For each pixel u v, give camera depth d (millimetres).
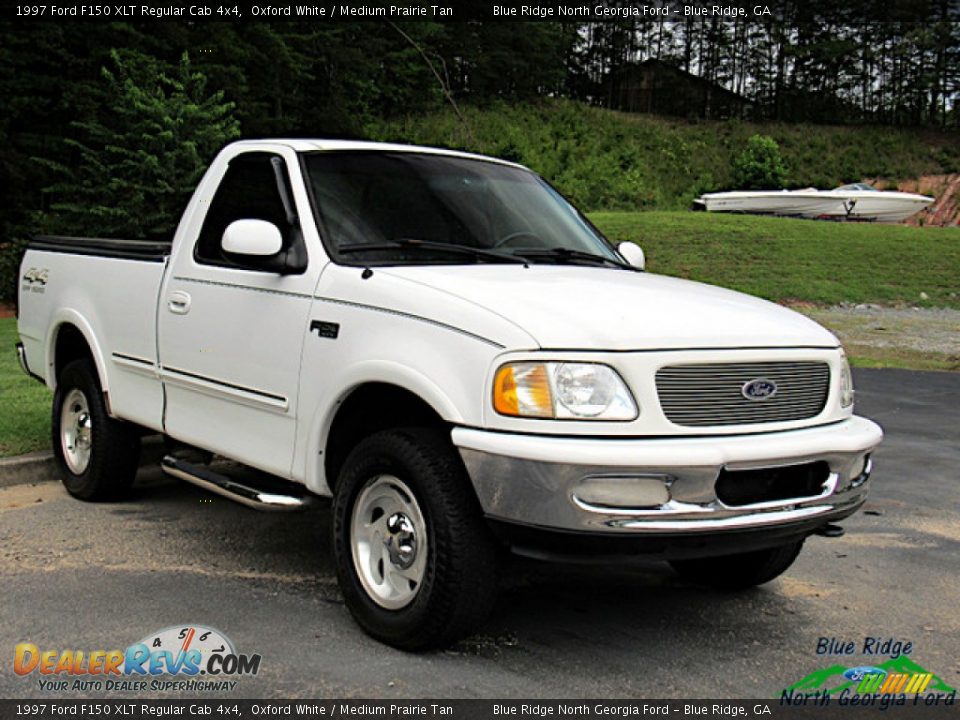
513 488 3566
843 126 74812
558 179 49469
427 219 4812
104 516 5883
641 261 5504
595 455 3484
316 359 4285
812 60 87500
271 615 4355
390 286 4109
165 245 5504
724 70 91875
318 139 5148
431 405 3771
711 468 3592
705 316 4023
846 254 28281
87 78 25125
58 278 6348
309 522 5922
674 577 5160
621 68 85688
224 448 4887
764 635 4348
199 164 22016
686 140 63938
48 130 25438
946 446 8750
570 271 4621
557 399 3598
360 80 42906
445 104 58281
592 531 3521
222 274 4898
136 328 5488
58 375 6484
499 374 3639
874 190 40344
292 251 4578
